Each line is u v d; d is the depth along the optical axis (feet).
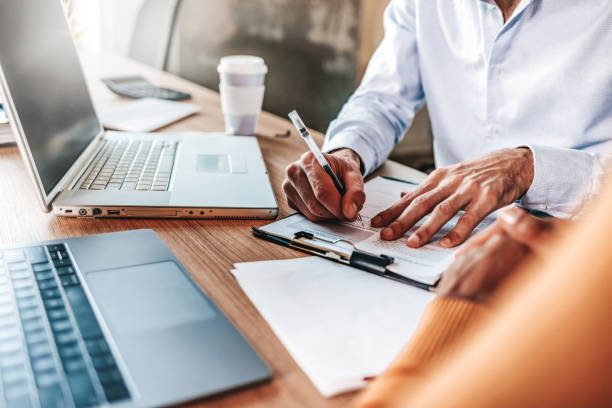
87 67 5.57
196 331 1.54
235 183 2.72
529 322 0.74
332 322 1.66
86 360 1.37
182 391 1.30
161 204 2.41
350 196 2.36
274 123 4.17
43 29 2.76
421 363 0.98
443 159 4.03
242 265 2.01
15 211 2.44
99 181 2.62
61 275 1.80
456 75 3.72
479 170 2.47
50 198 2.34
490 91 3.51
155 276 1.85
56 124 2.60
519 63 3.36
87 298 1.67
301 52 6.95
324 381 1.40
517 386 0.73
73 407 1.21
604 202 0.72
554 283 0.72
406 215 2.28
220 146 3.32
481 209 2.26
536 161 2.51
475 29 3.51
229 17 7.47
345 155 2.96
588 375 0.69
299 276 1.94
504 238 1.19
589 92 3.16
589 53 3.12
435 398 0.86
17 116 2.20
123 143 3.21
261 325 1.66
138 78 5.06
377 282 1.93
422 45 3.78
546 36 3.23
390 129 3.58
